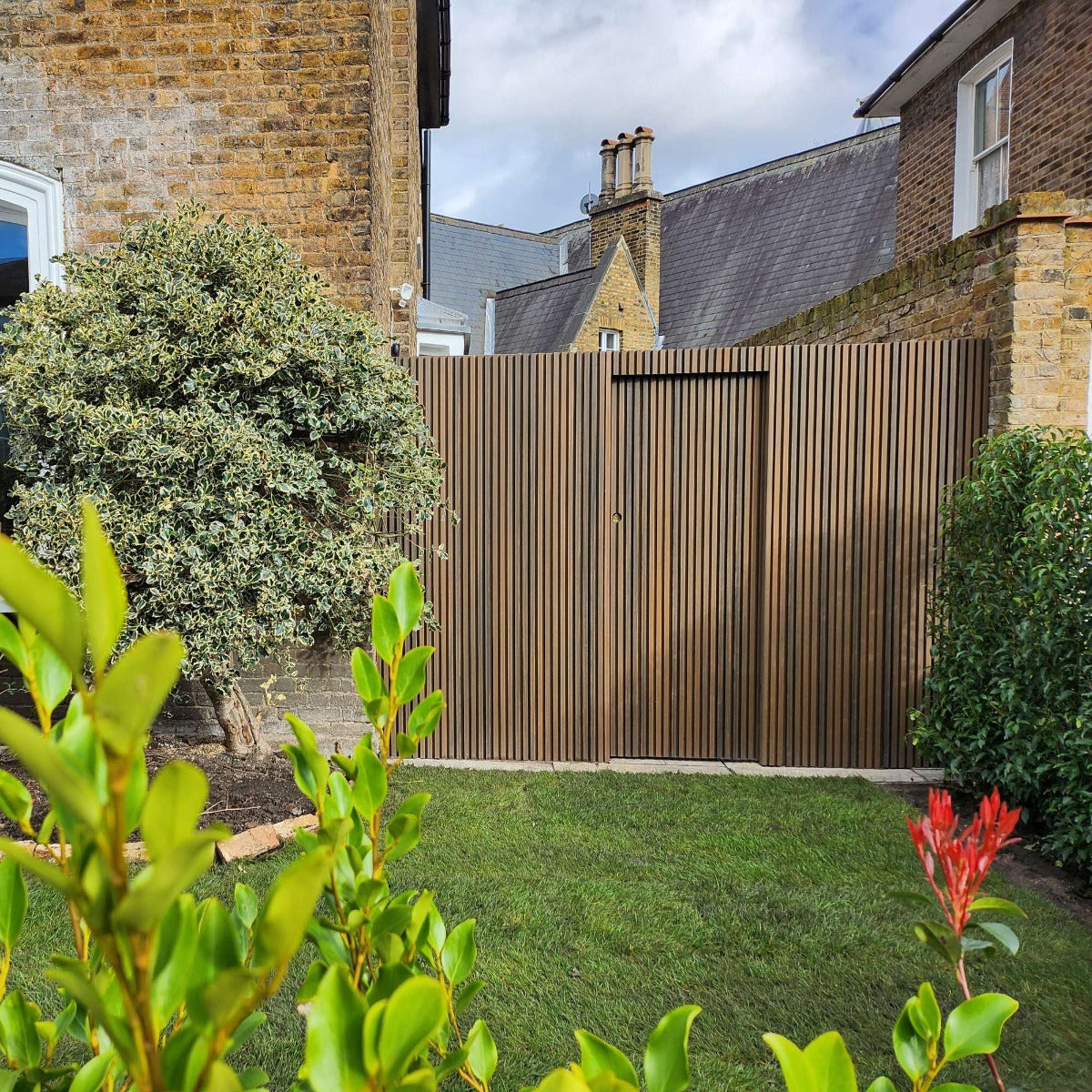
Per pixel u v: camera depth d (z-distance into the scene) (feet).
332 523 14.67
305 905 1.51
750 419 16.93
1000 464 13.50
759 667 16.99
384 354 17.06
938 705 14.56
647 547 17.21
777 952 8.97
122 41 15.85
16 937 3.10
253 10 15.72
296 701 16.42
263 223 14.19
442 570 17.24
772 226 59.72
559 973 8.49
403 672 3.36
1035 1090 6.84
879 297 19.52
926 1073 3.06
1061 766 11.34
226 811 12.55
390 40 21.27
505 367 17.06
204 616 12.32
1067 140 22.49
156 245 13.65
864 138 57.77
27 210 16.05
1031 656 12.46
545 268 82.43
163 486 12.48
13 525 15.55
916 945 9.13
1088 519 11.87
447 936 3.67
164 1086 1.73
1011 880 11.36
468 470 17.13
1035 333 14.93
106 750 1.39
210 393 13.02
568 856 11.47
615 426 17.20
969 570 13.84
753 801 14.02
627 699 17.31
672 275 64.34
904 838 12.26
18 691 15.96
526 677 17.17
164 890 1.32
